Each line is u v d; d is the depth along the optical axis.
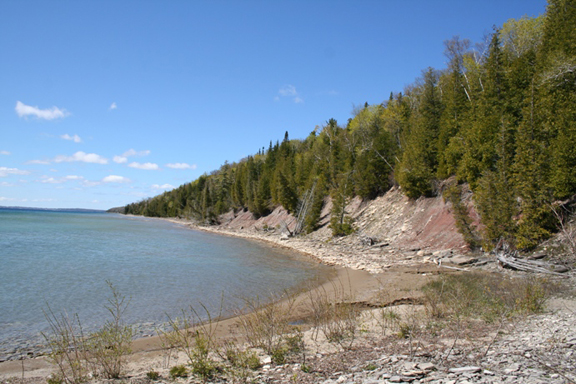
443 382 5.58
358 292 16.80
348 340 9.36
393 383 5.77
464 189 31.50
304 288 18.39
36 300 15.74
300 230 54.50
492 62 31.14
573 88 25.00
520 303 11.13
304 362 7.64
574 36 25.44
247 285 19.41
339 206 43.66
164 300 15.98
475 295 12.91
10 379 7.67
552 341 7.57
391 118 53.91
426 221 32.91
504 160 24.30
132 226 88.38
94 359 8.77
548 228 21.62
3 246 36.88
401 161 43.03
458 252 25.77
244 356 7.84
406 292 15.75
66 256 30.48
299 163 76.69
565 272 17.45
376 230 39.06
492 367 6.24
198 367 7.40
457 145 32.84
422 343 8.39
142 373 7.64
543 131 23.23
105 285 18.98
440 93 44.97
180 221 126.44
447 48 44.72
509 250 21.83
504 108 28.94
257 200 78.44
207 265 26.83
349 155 56.91
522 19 41.72
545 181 21.80
